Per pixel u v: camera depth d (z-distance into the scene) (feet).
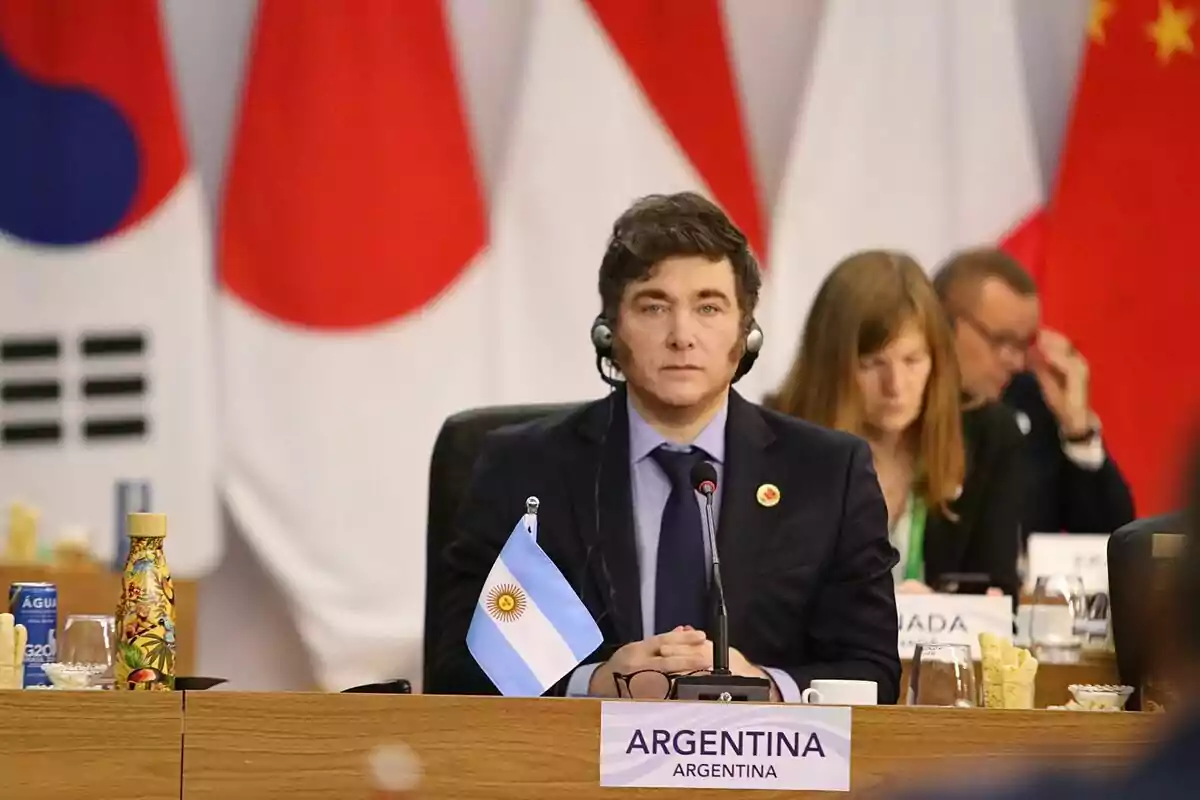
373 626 63.36
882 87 64.85
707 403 33.35
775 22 66.03
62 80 62.69
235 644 64.39
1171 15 64.85
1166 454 10.95
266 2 63.26
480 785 24.98
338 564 63.31
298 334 63.31
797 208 64.28
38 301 62.59
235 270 63.26
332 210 63.31
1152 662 10.77
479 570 33.17
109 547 62.44
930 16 64.95
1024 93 64.95
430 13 63.98
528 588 28.71
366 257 63.41
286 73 63.21
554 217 64.03
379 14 63.67
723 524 32.89
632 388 33.53
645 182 64.39
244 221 63.31
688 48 64.49
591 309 64.03
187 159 63.26
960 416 56.90
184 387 62.90
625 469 33.35
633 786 25.16
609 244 34.09
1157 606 10.73
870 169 64.59
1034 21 66.13
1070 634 37.65
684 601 32.58
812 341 54.60
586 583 32.71
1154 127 64.69
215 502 63.05
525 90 64.23
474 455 36.42
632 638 32.37
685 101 64.44
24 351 62.59
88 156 62.64
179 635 49.88
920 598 38.65
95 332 62.64
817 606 33.19
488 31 65.46
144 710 24.57
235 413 63.16
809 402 54.34
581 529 32.96
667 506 33.17
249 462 63.16
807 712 25.43
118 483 61.11
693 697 27.48
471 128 65.21
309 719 24.82
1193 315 63.93
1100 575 43.65
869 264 54.54
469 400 63.82
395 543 63.57
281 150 63.10
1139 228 64.44
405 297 63.57
